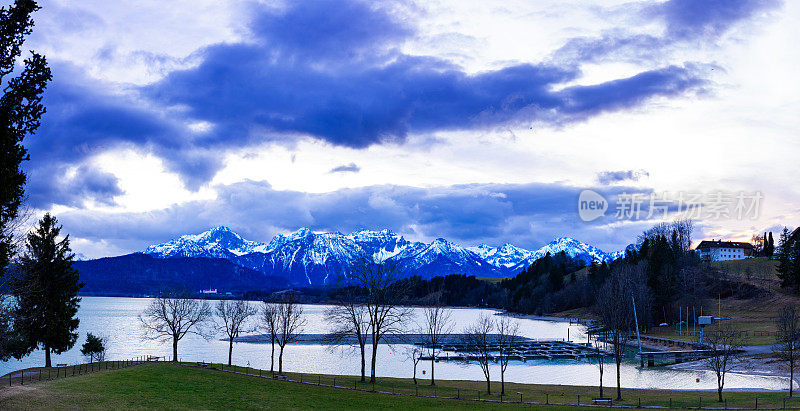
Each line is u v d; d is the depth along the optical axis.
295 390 73.31
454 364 138.25
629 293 169.88
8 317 58.25
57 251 97.50
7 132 38.72
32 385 61.22
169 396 60.69
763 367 115.38
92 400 54.94
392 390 81.44
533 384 97.88
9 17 38.19
